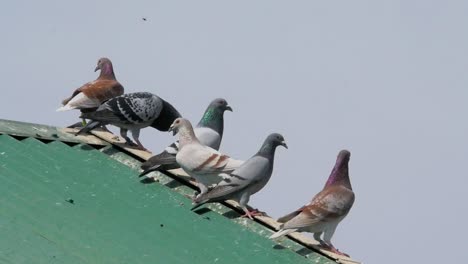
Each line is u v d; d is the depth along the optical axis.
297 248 17.78
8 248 16.00
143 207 18.16
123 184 18.83
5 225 16.61
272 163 18.72
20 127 20.06
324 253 17.83
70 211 17.50
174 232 17.52
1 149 19.00
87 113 20.75
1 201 17.33
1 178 18.05
